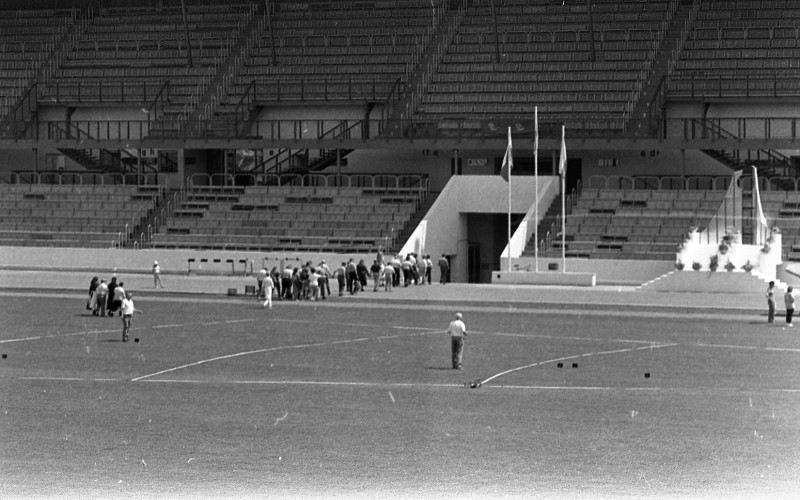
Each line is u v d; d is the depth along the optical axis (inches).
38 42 6958.7
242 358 3321.9
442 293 4854.8
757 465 2263.8
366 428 2527.1
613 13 6427.2
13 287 5103.3
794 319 4158.5
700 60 6067.9
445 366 3198.8
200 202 6008.9
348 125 6353.3
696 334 3779.5
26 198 6186.0
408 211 5777.6
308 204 5885.8
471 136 5920.3
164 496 2098.9
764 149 5620.1
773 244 4874.5
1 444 2410.2
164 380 3011.8
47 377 3051.2
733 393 2849.4
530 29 6446.9
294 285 4810.5
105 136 6648.6
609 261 5172.2
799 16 6200.8
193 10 6998.0
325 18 6781.5
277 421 2581.2
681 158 5816.9
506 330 3875.5
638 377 3041.3
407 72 6378.0
